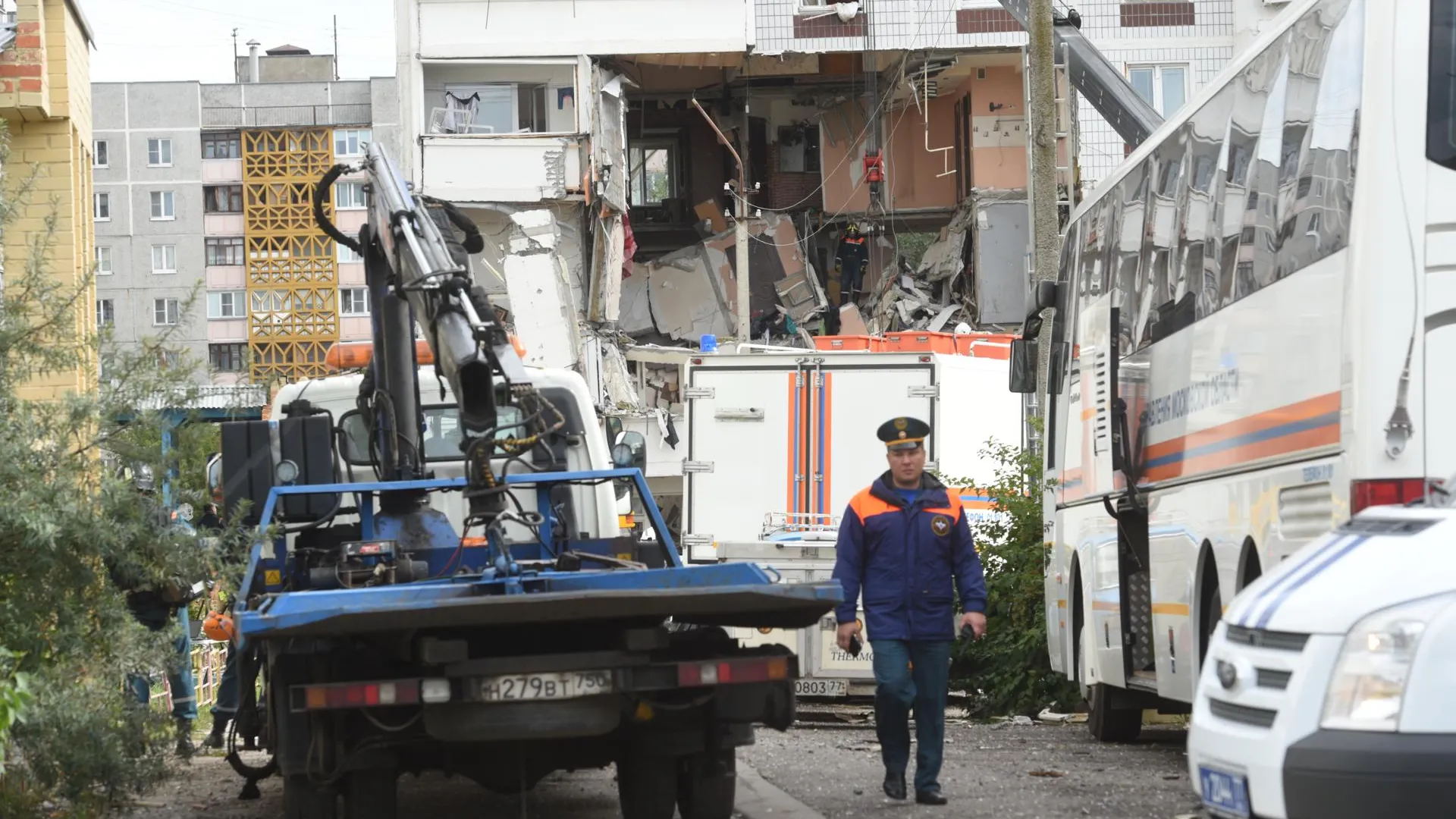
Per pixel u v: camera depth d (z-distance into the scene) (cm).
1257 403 2038
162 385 1966
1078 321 3262
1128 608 2777
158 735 1947
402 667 1661
